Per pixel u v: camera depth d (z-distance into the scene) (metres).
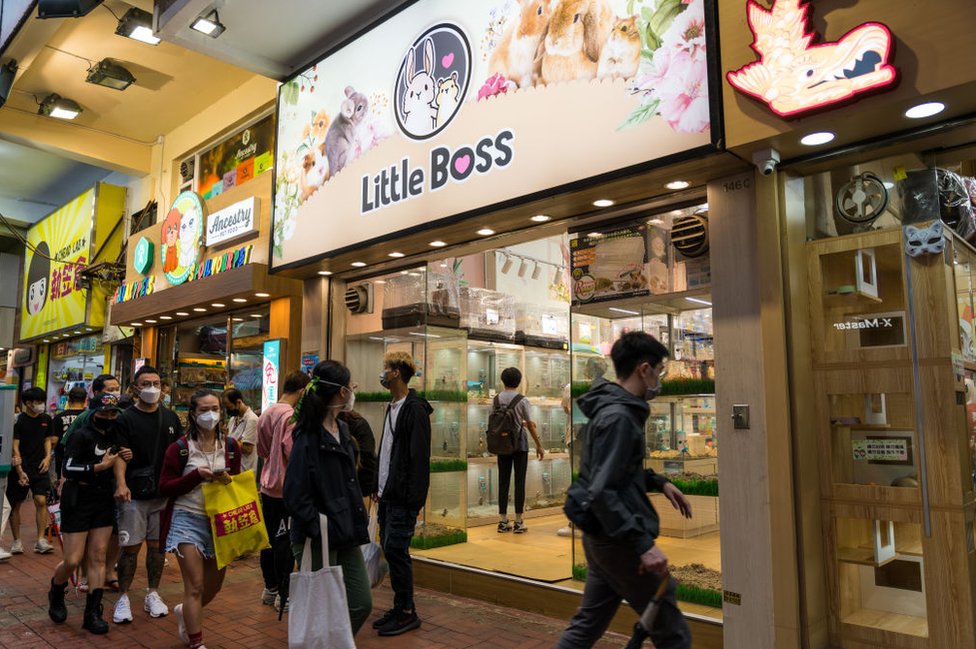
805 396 3.71
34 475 7.07
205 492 3.98
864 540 3.62
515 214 4.89
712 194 4.04
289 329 7.75
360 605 3.41
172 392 10.10
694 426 4.30
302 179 6.73
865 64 3.05
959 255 3.80
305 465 3.27
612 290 4.84
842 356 3.68
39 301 14.50
